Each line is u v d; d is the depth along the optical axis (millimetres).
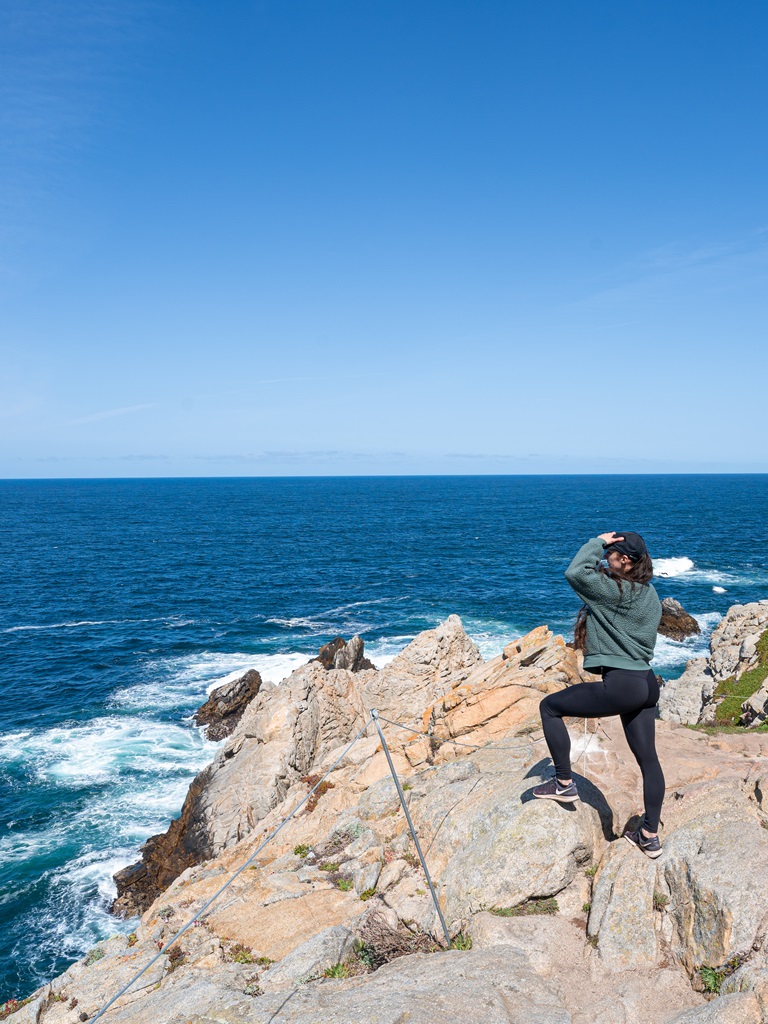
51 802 26562
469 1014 5176
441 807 9023
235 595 64438
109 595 64562
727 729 14258
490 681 16078
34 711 35719
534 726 12727
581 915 6586
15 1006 10305
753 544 97125
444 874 7594
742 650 22203
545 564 81375
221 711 34500
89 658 44938
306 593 65000
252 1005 6039
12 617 55781
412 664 26547
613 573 6098
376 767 15406
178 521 145375
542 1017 5141
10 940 19594
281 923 8492
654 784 6398
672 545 95438
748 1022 4641
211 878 12570
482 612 56219
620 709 6188
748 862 5863
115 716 35031
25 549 96125
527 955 6012
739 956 5324
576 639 6488
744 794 7402
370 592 65188
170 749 31219
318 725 24641
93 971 9992
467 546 99625
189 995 6941
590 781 8156
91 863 22891
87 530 124312
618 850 6891
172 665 43500
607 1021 5184
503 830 7250
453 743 14742
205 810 22484
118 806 26281
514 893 6781
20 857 23172
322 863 10312
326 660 39656
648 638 6074
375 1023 5164
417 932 7195
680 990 5441
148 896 21188
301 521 145250
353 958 7066
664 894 6199
